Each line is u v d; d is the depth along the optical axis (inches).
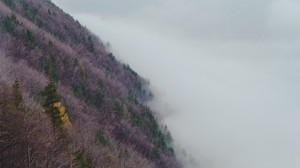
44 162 757.9
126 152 2753.4
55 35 6043.3
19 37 4242.1
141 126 4618.6
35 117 861.2
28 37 4328.3
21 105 843.4
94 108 3853.3
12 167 708.7
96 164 1492.4
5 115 745.0
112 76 6166.3
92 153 1577.3
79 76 4471.0
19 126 748.6
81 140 1692.9
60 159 854.5
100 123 3592.5
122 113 4404.5
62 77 4094.5
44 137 806.5
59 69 4207.7
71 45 6220.5
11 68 2797.7
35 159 742.5
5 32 4087.1
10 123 738.8
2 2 5718.5
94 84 4707.2
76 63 4643.2
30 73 3117.6
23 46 4042.8
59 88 3440.0
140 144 4030.5
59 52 4904.0
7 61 2994.6
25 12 6151.6
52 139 864.9
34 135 770.2
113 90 5216.5
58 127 1026.7
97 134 2495.1
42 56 4158.5
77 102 3472.0
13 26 4439.0
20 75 2792.8
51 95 1083.3
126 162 2466.8
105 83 5246.1
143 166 3056.1
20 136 740.0
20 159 722.2
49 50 4662.9
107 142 2632.9
